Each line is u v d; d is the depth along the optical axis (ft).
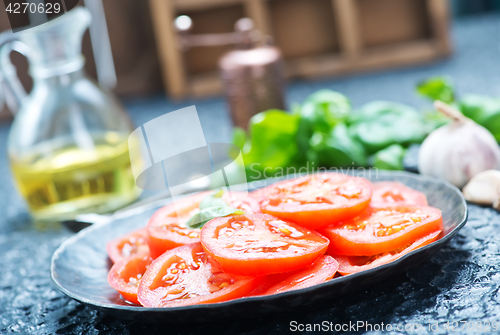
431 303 2.26
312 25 4.81
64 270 2.41
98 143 2.92
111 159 2.91
